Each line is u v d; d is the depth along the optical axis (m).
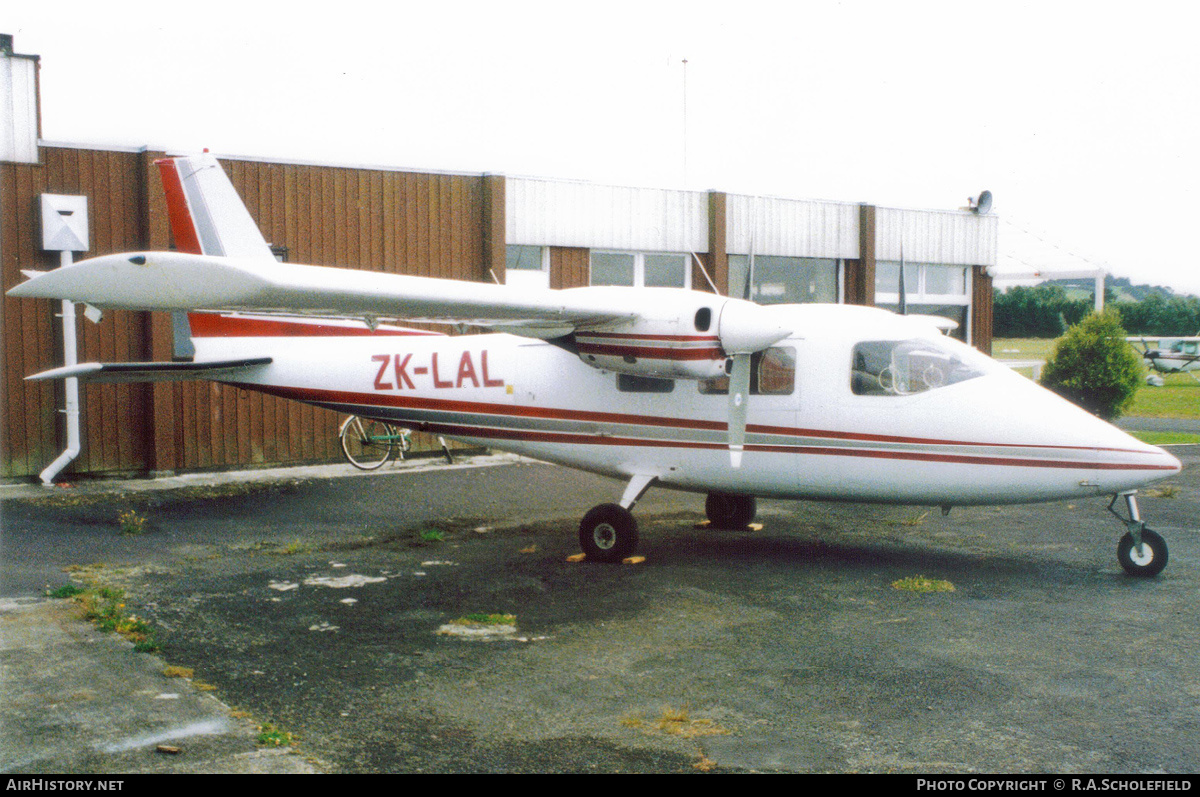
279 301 7.07
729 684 5.80
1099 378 17.45
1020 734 5.04
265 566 8.77
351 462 14.20
